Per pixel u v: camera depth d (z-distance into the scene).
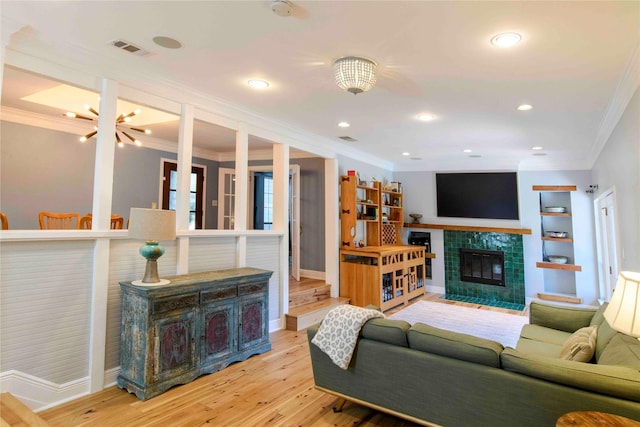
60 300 2.50
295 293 4.88
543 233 6.52
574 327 3.29
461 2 1.84
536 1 1.82
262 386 2.88
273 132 4.29
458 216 7.05
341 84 2.63
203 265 3.52
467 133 4.66
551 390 1.73
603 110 3.59
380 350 2.28
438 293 7.09
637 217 2.71
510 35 2.18
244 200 3.91
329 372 2.51
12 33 2.18
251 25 2.14
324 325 2.54
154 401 2.58
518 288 6.39
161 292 2.68
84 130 4.93
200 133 5.19
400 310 5.69
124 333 2.76
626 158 3.03
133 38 2.35
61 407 2.44
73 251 2.57
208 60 2.65
